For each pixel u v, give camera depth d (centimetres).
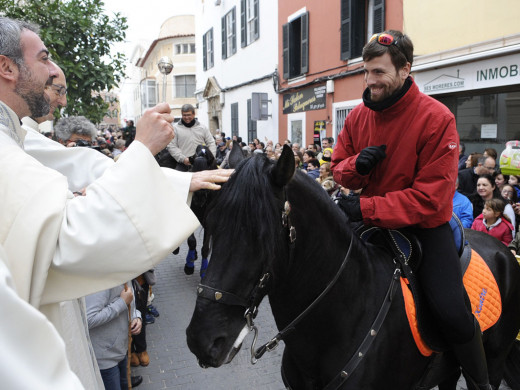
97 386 157
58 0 599
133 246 116
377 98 193
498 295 228
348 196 215
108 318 240
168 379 355
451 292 187
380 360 182
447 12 749
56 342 77
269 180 151
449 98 790
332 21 1060
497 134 704
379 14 909
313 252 173
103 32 642
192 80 3491
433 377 212
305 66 1184
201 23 2100
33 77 128
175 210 125
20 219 108
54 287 120
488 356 249
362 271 190
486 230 456
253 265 144
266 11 1398
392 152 196
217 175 154
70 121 394
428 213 183
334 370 182
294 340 184
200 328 144
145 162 122
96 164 217
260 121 1508
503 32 656
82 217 114
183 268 642
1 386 68
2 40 122
